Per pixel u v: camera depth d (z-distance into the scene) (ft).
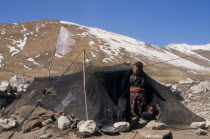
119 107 27.84
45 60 252.62
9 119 26.63
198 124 28.27
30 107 30.09
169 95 32.45
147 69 234.79
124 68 30.89
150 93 31.04
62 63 223.30
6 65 230.89
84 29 423.23
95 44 330.34
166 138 22.17
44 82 35.45
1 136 23.81
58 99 30.81
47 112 27.81
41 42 317.22
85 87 28.55
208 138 24.02
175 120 29.37
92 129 23.16
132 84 29.22
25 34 344.49
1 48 287.07
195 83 68.08
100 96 27.81
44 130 24.48
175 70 241.96
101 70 29.60
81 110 27.53
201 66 374.22
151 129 25.77
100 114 26.21
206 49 514.27
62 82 33.01
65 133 23.53
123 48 344.69
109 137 23.06
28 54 270.87
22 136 23.71
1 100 39.73
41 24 401.08
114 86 28.86
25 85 48.49
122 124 24.68
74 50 282.56
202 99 52.49
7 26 375.86
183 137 24.41
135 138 22.79
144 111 29.17
